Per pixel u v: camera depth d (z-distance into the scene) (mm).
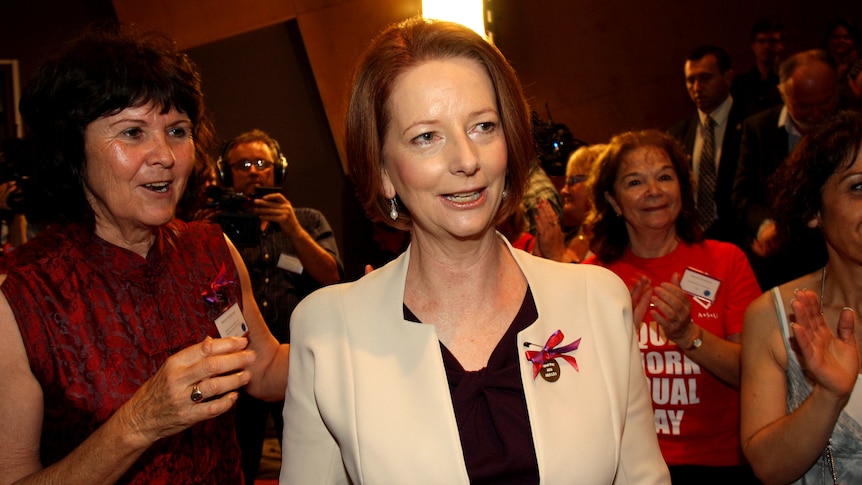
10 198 1571
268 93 5605
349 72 1367
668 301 2139
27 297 1396
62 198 1494
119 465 1309
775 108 3828
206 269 1686
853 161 1676
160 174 1485
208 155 1782
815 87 3486
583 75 5875
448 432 1231
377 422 1267
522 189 1346
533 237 3096
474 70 1269
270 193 3219
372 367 1320
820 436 1592
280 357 1903
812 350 1534
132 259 1533
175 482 1488
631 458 1354
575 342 1315
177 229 1710
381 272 1464
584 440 1238
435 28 1281
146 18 5340
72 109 1427
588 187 2877
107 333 1461
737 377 2211
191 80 1578
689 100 5746
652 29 5742
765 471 1707
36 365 1392
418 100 1233
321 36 5480
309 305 1464
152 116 1483
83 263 1483
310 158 5664
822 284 1824
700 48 4355
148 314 1527
